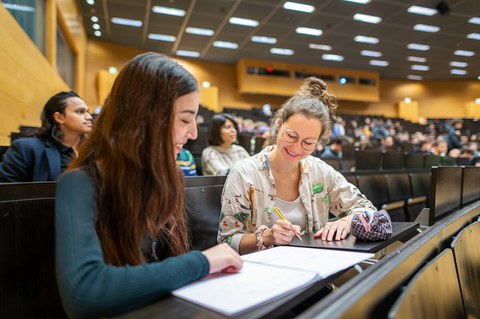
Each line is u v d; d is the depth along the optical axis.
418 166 4.70
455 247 0.83
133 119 0.67
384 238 0.99
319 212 1.38
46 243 0.89
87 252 0.56
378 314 0.49
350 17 8.23
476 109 14.52
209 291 0.58
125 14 8.12
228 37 9.70
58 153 1.66
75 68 8.30
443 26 8.77
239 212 1.25
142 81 0.68
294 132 1.19
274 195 1.30
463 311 0.76
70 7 6.83
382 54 11.23
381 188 2.71
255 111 10.65
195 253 0.65
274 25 8.75
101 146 0.69
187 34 9.49
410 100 14.85
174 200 0.72
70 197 0.62
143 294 0.54
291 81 12.55
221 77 12.56
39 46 4.94
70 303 0.53
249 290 0.58
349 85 13.31
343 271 0.74
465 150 6.45
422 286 0.59
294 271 0.68
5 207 0.82
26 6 4.31
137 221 0.67
